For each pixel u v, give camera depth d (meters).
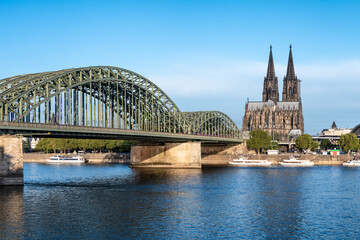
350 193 103.81
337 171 168.88
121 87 145.75
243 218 75.56
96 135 125.94
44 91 108.12
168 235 64.38
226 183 123.19
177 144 186.12
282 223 72.19
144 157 192.25
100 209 81.81
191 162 184.38
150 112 162.25
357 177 142.12
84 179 136.25
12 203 86.44
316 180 132.50
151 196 97.75
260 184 121.19
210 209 82.81
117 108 140.38
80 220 72.69
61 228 67.50
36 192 101.31
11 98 100.44
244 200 92.94
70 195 98.25
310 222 72.94
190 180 131.25
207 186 116.06
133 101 157.00
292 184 121.50
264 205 87.25
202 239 62.69
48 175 153.75
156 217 75.56
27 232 65.12
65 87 115.38
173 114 172.75
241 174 152.88
